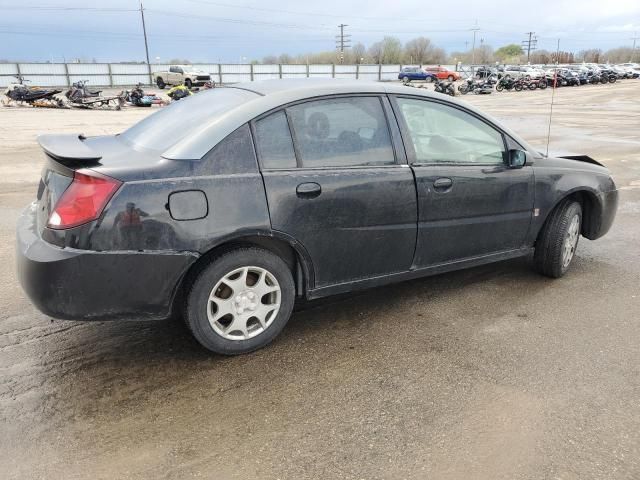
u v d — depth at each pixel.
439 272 4.03
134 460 2.44
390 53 96.12
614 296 4.30
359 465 2.42
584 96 36.97
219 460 2.45
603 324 3.81
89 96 25.55
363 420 2.73
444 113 3.93
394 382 3.07
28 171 9.58
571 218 4.52
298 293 3.53
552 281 4.62
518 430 2.66
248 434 2.62
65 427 2.66
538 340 3.57
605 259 5.22
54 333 3.62
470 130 4.04
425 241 3.83
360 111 3.56
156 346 3.46
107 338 3.56
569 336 3.62
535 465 2.42
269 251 3.29
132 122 17.98
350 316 3.92
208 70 54.12
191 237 2.96
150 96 27.36
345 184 3.39
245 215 3.08
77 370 3.17
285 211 3.20
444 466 2.41
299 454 2.49
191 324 3.13
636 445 2.55
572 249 4.69
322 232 3.36
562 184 4.43
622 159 11.33
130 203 2.82
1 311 3.94
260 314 3.34
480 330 3.71
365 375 3.14
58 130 15.44
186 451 2.50
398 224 3.65
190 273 3.10
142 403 2.86
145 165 2.94
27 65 44.91
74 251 2.78
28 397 2.89
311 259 3.40
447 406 2.85
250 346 3.34
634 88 46.88
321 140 3.39
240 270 3.21
